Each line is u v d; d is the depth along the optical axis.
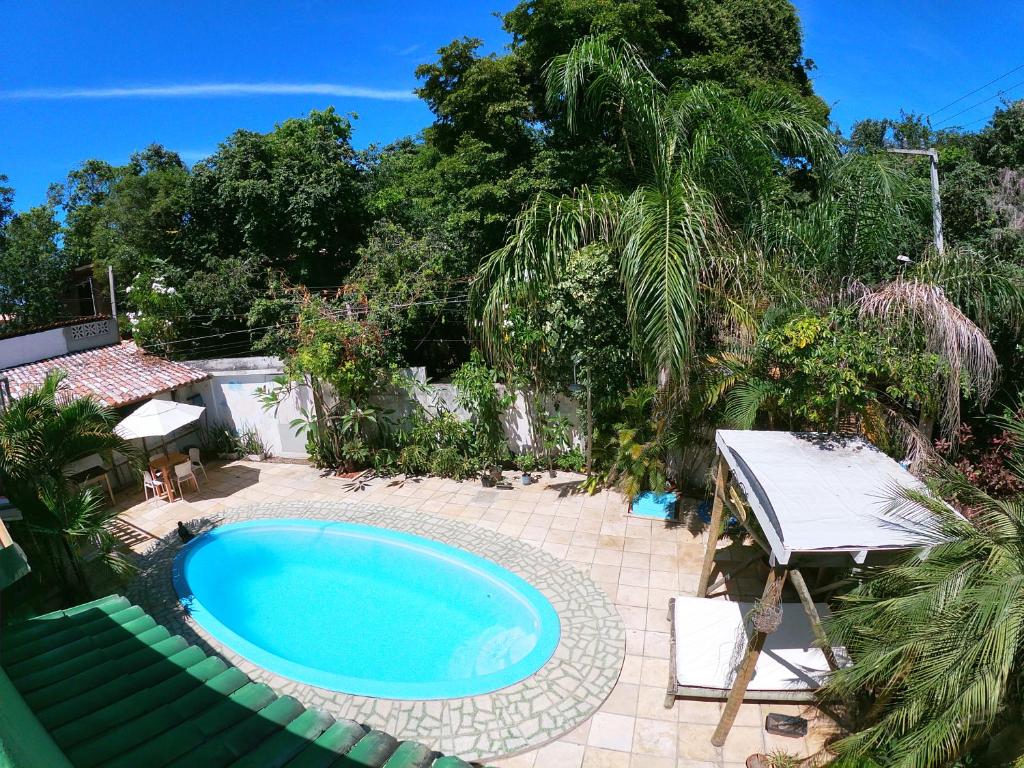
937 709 4.12
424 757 2.96
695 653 6.66
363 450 12.74
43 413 8.20
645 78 8.41
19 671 3.86
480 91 13.34
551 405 12.32
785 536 5.21
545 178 12.93
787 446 6.87
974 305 7.72
